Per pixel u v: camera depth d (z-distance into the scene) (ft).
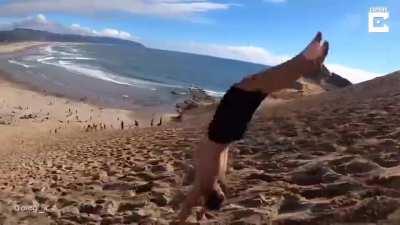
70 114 328.49
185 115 217.15
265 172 37.81
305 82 172.35
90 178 52.37
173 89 577.02
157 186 40.27
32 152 113.60
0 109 321.32
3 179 63.00
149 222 29.76
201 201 9.00
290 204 27.73
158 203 34.99
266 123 76.59
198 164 8.93
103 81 591.78
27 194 44.75
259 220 25.76
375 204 22.08
